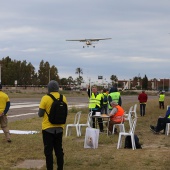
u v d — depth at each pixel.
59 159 8.36
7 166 9.52
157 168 9.31
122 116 15.64
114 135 15.55
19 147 12.27
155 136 15.83
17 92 79.94
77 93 85.94
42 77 123.31
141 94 28.83
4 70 110.25
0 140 13.70
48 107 8.13
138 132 17.28
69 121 22.08
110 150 11.92
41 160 10.36
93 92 17.27
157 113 32.28
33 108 34.47
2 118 13.20
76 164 9.72
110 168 9.31
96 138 12.43
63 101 8.24
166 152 11.54
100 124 16.95
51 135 8.16
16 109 33.06
